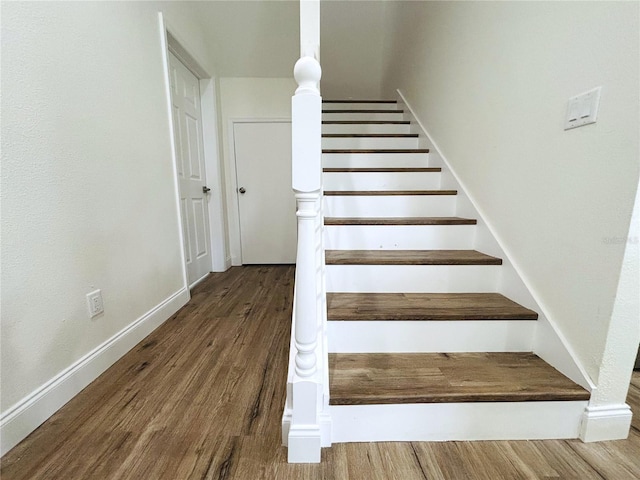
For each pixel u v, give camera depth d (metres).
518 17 1.34
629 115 0.86
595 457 0.98
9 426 1.01
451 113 2.03
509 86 1.41
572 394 1.01
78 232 1.32
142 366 1.50
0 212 0.99
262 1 2.64
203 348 1.68
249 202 3.48
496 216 1.51
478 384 1.06
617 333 0.96
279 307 2.29
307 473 0.93
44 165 1.15
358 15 3.69
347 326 1.24
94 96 1.42
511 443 1.04
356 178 2.15
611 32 0.90
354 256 1.51
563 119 1.09
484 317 1.23
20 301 1.06
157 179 1.99
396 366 1.17
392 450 1.02
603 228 0.95
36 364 1.11
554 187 1.14
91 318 1.39
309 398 0.94
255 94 3.27
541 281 1.22
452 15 2.00
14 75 1.04
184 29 2.41
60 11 1.23
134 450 1.01
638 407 1.21
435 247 1.70
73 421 1.13
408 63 2.95
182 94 2.64
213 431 1.09
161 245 2.03
